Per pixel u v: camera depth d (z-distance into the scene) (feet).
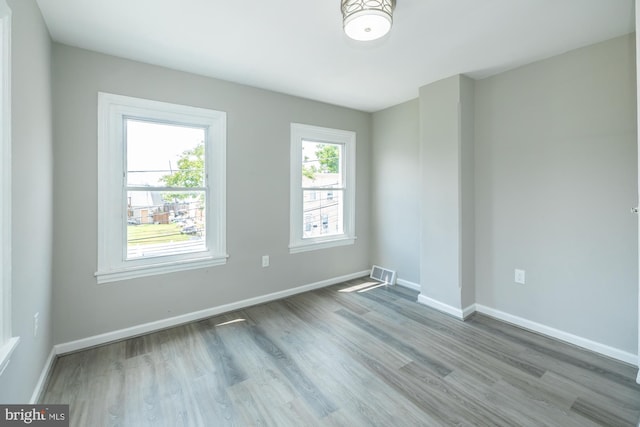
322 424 5.27
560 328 8.21
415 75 9.45
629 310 7.09
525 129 8.72
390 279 13.10
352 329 8.89
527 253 8.80
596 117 7.45
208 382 6.41
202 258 9.50
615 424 5.24
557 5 5.94
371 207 14.11
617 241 7.23
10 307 4.31
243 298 10.48
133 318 8.45
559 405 5.72
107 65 7.89
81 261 7.68
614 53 7.16
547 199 8.34
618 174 7.18
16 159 4.65
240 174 10.24
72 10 6.05
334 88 10.64
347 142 13.19
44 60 6.34
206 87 9.43
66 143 7.40
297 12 6.16
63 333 7.47
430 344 8.02
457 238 9.57
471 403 5.79
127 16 6.27
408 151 12.34
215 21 6.48
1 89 4.09
